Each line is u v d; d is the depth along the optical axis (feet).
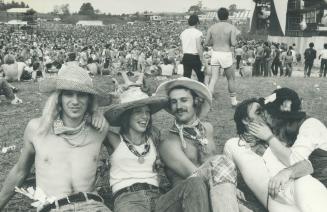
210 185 11.94
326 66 78.13
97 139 13.00
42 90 12.75
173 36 389.80
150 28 487.61
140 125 13.62
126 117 13.69
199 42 35.27
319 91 41.34
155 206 12.77
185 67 36.09
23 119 29.53
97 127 12.75
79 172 12.54
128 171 13.64
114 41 307.78
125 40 325.21
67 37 339.57
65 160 12.47
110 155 14.37
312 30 136.26
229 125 26.00
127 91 14.42
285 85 46.47
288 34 147.13
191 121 14.83
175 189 12.10
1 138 24.09
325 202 12.14
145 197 13.23
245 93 40.88
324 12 135.03
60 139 12.49
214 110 30.58
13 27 363.97
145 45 236.84
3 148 21.25
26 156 12.84
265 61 78.84
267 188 13.98
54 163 12.41
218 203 11.51
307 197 12.28
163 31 458.09
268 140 14.02
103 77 63.26
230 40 31.65
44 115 12.45
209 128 15.44
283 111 14.46
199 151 14.73
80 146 12.64
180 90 14.53
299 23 149.79
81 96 12.42
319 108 32.14
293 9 148.66
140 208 12.98
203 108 15.51
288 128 14.62
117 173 13.74
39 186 12.51
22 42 244.63
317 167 14.07
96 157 12.98
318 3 136.56
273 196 13.32
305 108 31.99
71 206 12.03
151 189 13.57
